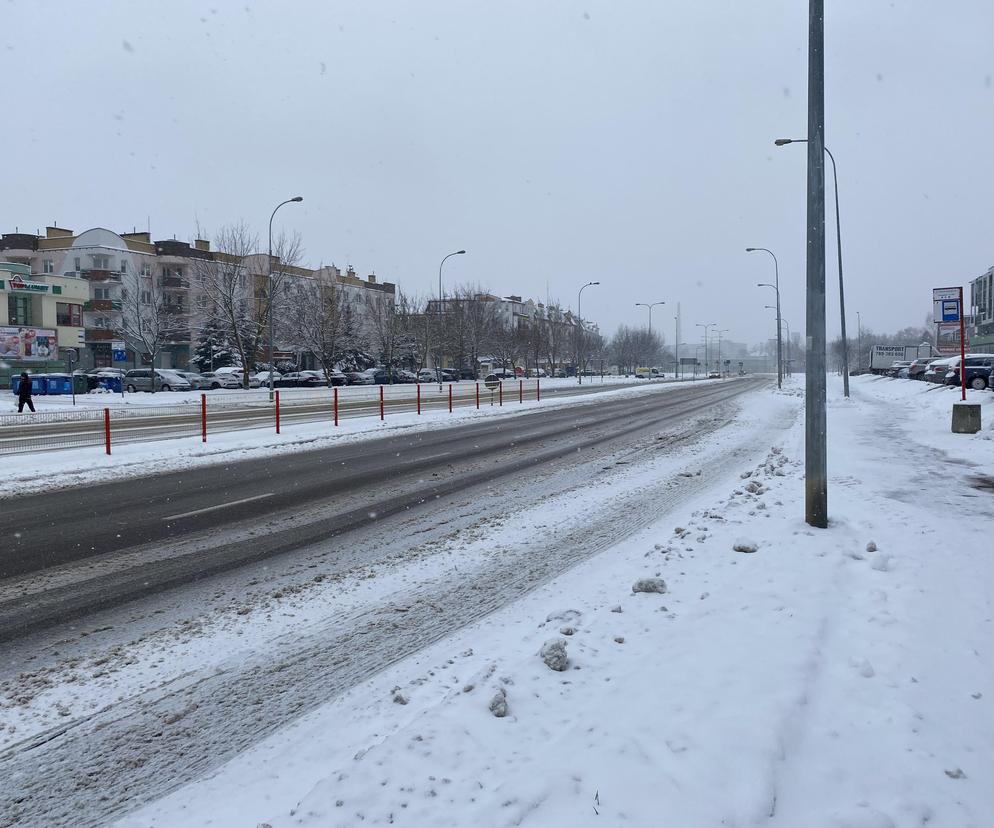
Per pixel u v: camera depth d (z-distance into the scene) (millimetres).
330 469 14250
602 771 3258
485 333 78938
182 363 74062
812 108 7969
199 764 3818
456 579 6934
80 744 4023
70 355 49531
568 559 7598
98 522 9469
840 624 5105
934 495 9844
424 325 76875
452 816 3020
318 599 6371
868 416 24344
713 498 10828
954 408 17484
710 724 3650
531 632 5355
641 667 4398
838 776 3301
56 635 5551
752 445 17828
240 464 15047
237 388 57469
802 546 7082
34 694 4598
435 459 15719
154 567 7359
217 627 5711
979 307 74750
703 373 174250
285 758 3832
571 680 4285
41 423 24906
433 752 3496
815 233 7934
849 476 11445
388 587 6695
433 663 4961
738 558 6781
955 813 3053
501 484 12391
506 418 27469
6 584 6785
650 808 3008
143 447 17453
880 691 4098
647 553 7414
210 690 4645
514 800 3061
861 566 6508
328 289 68625
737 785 3152
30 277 55000
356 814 3068
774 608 5387
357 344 75688
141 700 4523
